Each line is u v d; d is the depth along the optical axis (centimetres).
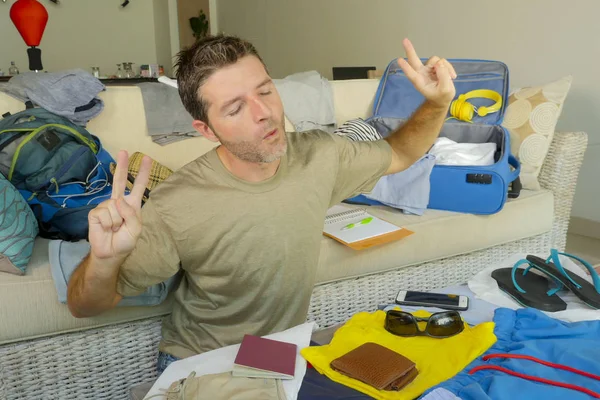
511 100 249
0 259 150
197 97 116
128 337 164
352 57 488
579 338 106
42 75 202
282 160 132
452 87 113
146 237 123
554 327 109
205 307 141
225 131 116
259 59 118
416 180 206
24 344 151
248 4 625
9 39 652
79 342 158
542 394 88
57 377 157
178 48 709
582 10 310
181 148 225
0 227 150
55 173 182
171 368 101
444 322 109
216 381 94
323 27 517
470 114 239
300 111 249
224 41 116
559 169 237
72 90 201
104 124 212
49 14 670
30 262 159
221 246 129
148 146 220
